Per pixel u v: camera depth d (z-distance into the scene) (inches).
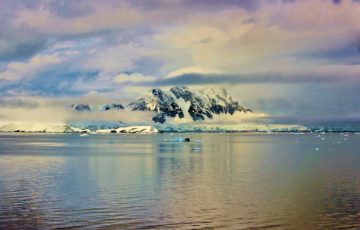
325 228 1582.2
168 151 5940.0
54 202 1987.0
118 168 3444.9
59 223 1640.0
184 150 6200.8
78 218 1707.7
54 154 5270.7
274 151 5935.0
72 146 7618.1
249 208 1868.8
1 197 2110.0
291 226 1606.8
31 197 2108.8
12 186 2452.0
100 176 2896.2
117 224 1627.7
